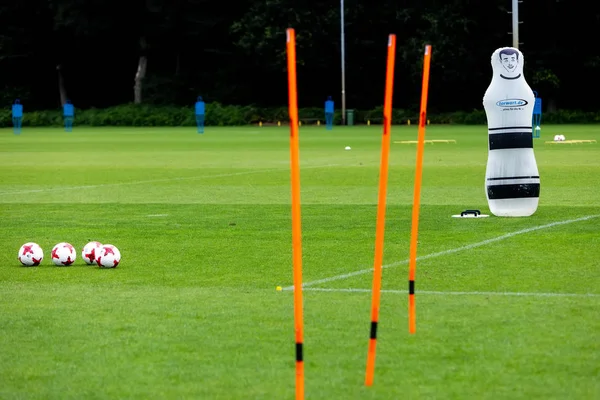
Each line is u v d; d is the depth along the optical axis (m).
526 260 30.06
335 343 20.20
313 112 189.25
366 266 29.55
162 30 198.50
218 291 25.97
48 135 145.62
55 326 22.09
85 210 45.22
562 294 24.83
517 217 40.31
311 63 192.38
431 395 16.80
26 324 22.31
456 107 195.12
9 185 58.62
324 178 62.22
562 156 79.31
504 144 40.03
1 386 17.70
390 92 17.94
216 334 21.17
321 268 29.34
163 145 110.31
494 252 31.67
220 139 125.69
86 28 196.12
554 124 171.88
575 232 35.88
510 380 17.55
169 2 196.50
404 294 25.09
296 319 16.09
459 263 29.66
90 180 62.06
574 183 55.88
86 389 17.48
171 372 18.39
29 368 18.78
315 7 193.25
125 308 23.89
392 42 17.89
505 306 23.50
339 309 23.42
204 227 38.94
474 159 79.25
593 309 23.06
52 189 55.97
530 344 19.91
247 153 91.94
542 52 181.50
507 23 183.25
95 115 191.75
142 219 41.72
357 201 48.22
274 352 19.64
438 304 23.78
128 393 17.22
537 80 177.75
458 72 184.50
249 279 27.67
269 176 64.25
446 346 19.83
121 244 34.75
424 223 39.16
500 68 39.72
